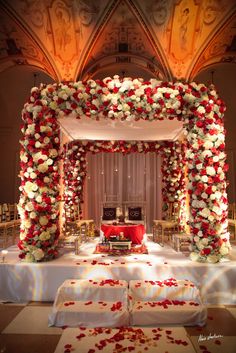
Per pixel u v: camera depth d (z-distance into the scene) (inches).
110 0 264.8
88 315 125.3
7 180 424.8
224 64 351.9
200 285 160.6
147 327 125.0
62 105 174.1
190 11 268.5
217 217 171.5
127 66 363.9
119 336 115.7
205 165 174.4
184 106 176.4
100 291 139.4
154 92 173.8
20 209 172.9
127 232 232.5
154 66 341.4
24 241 169.0
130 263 167.3
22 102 414.9
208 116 174.6
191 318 126.3
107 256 186.2
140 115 176.7
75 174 289.3
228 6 261.0
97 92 172.6
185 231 257.4
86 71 339.6
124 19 284.7
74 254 193.2
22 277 161.0
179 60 314.5
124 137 269.9
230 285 160.6
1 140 427.5
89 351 105.4
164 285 145.1
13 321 132.2
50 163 171.6
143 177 407.8
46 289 159.6
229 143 432.5
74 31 289.3
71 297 139.4
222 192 176.4
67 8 267.7
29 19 275.7
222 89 401.4
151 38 301.3
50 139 176.6
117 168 408.2
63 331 121.3
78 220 284.5
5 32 289.7
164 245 234.2
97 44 311.4
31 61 331.9
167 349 107.4
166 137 269.6
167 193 289.1
